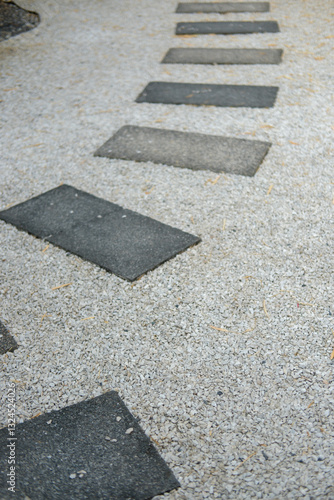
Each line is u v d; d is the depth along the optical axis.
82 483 1.75
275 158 3.53
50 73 5.10
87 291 2.59
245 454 1.82
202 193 3.23
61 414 2.01
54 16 6.64
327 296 2.45
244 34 5.75
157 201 3.19
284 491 1.69
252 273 2.61
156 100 4.42
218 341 2.26
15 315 2.49
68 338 2.34
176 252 2.76
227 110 4.17
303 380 2.06
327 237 2.81
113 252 2.79
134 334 2.33
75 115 4.29
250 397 2.01
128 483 1.75
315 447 1.82
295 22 5.95
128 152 3.71
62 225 3.04
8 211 3.21
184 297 2.50
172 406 2.01
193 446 1.86
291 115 4.03
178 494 1.71
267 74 4.73
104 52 5.52
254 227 2.93
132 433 1.92
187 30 5.98
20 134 4.08
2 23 6.26
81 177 3.49
